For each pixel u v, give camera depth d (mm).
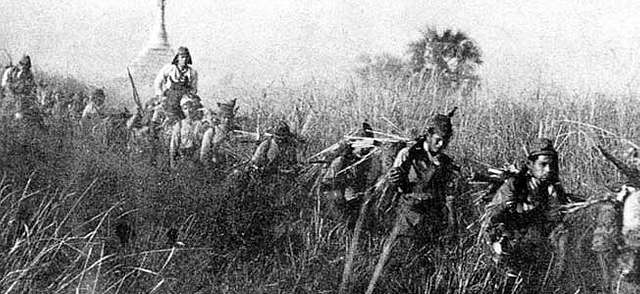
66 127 8516
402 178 5020
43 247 4449
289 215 5809
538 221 4828
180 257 4949
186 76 9242
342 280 5020
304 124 7609
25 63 8680
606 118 6734
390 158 5379
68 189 5566
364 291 4984
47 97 9625
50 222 4879
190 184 6195
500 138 6746
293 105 8109
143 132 8430
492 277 4875
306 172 6418
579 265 4785
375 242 5367
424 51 8383
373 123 7234
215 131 7434
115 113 9656
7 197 4906
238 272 5027
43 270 4324
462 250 5207
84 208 5281
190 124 7664
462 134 6809
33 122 8078
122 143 8375
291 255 5293
